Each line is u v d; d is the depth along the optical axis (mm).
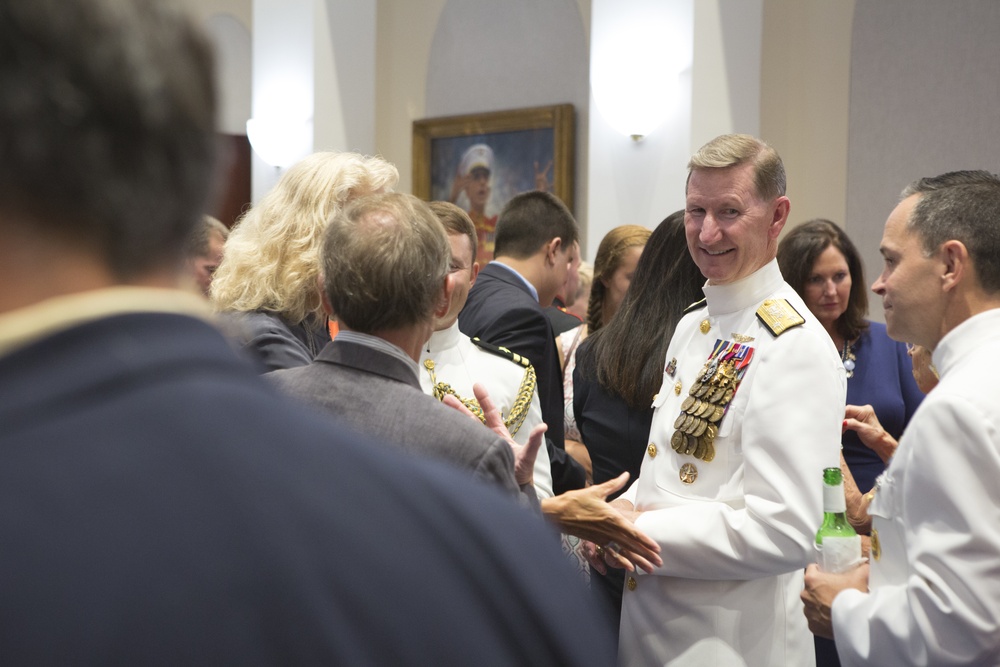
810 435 1861
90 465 414
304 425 484
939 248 1591
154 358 446
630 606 2148
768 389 1905
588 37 6902
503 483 1393
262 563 425
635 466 2367
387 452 513
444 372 2367
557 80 7047
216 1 10445
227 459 439
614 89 5641
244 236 2162
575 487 2633
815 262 3094
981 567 1368
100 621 394
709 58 5398
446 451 1377
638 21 5590
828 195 5781
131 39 443
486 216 7320
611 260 3371
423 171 7617
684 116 5441
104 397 432
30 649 385
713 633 1982
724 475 1996
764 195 2039
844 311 3133
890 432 3031
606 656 521
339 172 2123
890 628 1487
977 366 1478
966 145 5316
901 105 5520
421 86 7711
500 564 496
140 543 408
